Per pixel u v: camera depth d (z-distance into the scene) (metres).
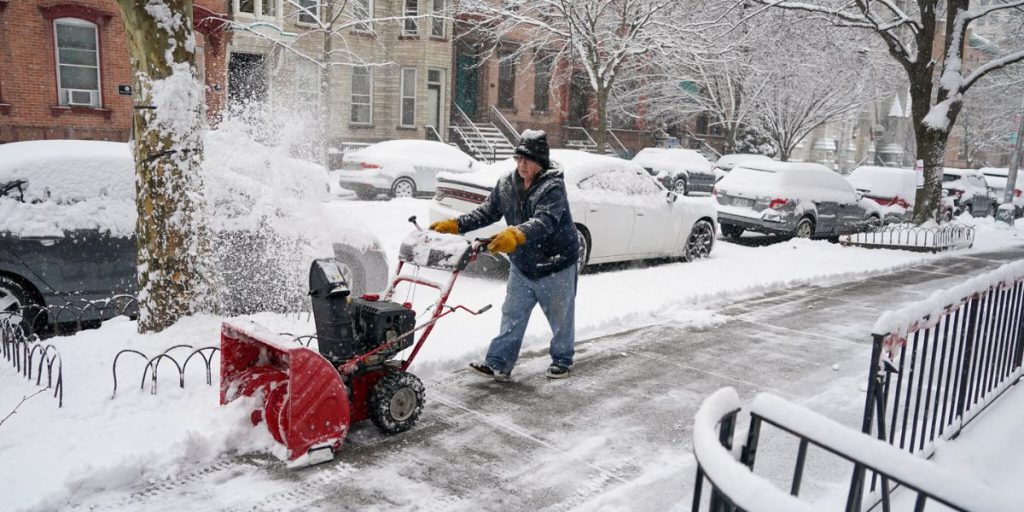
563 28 24.77
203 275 5.86
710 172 28.05
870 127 52.25
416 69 27.25
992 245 16.70
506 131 31.66
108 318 6.42
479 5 24.22
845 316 8.39
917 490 2.09
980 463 4.16
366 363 4.31
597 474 4.09
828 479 4.11
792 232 14.59
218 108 19.78
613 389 5.53
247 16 22.52
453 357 5.81
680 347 6.79
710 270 10.61
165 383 4.72
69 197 6.18
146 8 5.36
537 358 6.20
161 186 5.54
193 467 3.89
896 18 17.97
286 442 3.95
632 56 24.33
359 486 3.81
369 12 25.16
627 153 35.97
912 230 16.41
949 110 16.78
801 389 5.73
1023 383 5.72
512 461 4.21
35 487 3.46
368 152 18.41
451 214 9.18
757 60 27.92
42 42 17.70
